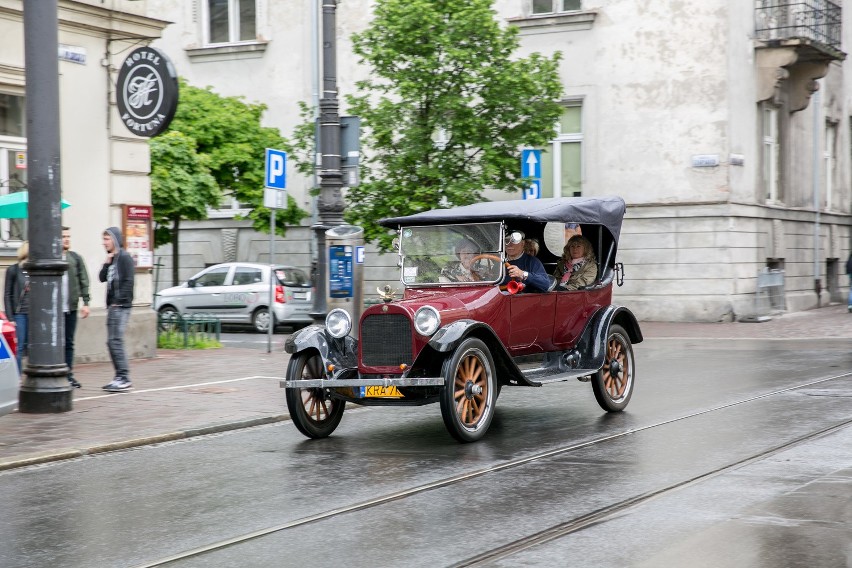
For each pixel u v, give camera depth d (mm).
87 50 15656
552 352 10422
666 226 24938
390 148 21375
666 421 9914
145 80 15141
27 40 10602
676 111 24750
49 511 6656
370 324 9195
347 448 8922
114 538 5941
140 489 7301
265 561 5387
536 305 10031
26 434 9445
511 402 11844
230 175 23766
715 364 15461
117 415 10562
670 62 24766
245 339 21906
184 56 29531
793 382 12812
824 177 31047
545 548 5523
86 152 15680
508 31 20938
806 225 28953
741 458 7883
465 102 20391
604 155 25609
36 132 10617
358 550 5559
